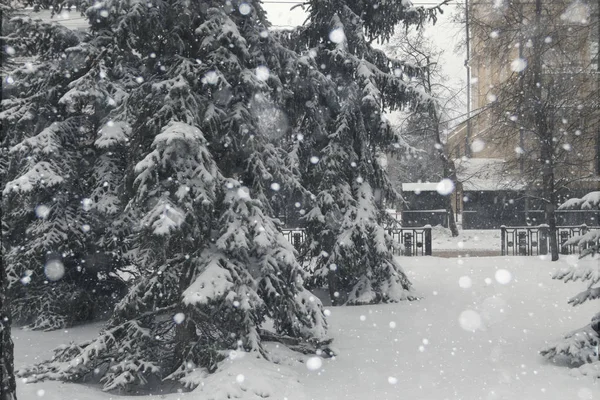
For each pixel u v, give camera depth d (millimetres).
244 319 8898
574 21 16047
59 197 13797
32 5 13977
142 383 8773
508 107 22656
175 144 8594
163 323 9875
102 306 14781
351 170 16250
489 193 37938
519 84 21812
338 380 8984
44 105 14133
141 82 9805
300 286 10523
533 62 20375
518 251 26047
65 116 14438
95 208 13484
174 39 9461
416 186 38969
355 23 16219
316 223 15898
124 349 8914
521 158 23719
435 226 38156
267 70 9977
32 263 13617
